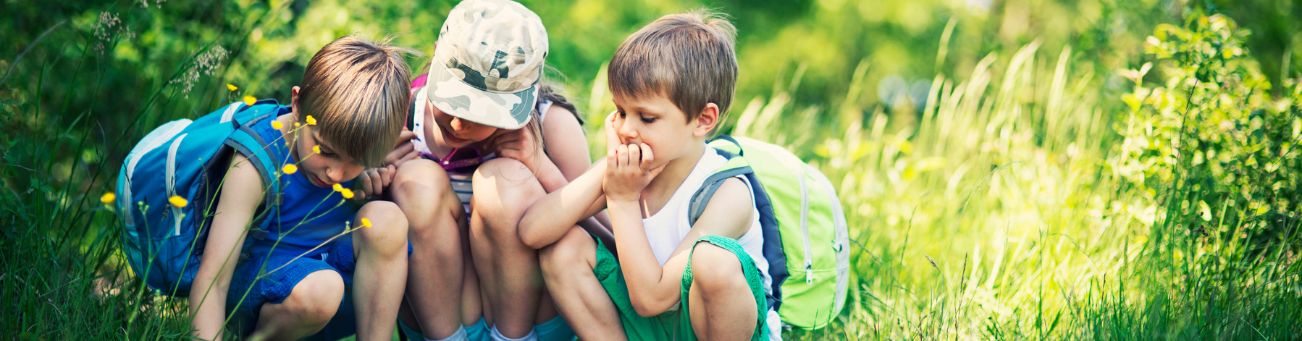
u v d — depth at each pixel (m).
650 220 2.36
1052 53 6.32
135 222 2.24
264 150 2.16
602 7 10.91
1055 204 3.32
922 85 12.78
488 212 2.29
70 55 3.58
